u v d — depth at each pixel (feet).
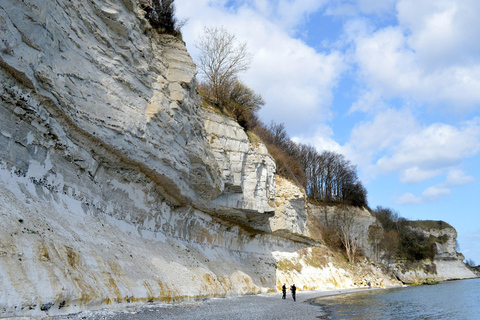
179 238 96.99
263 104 154.61
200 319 52.65
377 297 130.00
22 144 48.39
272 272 140.15
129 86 69.00
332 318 72.18
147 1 82.99
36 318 34.06
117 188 71.56
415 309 95.35
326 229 218.79
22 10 45.27
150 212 82.79
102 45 63.77
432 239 355.15
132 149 68.28
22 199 45.24
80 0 58.59
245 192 118.83
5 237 37.04
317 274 167.32
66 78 54.49
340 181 253.65
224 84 133.49
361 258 216.13
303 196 171.22
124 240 66.74
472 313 88.22
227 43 135.64
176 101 81.97
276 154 184.96
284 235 162.30
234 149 117.29
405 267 276.21
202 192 99.50
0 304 31.17
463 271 359.46
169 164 80.18
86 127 58.29
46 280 38.01
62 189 56.03
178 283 72.13
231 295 96.78
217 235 118.62
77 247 48.75
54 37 51.62
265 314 68.23
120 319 42.57
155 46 82.69
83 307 42.04
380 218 328.90
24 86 47.42
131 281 56.39
